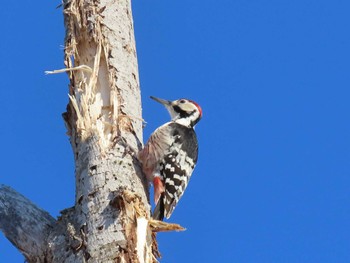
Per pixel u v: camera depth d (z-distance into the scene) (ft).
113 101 37.83
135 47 40.83
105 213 33.06
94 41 38.93
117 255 31.76
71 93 38.32
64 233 33.50
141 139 38.37
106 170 34.91
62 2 40.29
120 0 41.04
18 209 34.55
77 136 36.81
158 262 33.40
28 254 33.88
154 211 41.47
